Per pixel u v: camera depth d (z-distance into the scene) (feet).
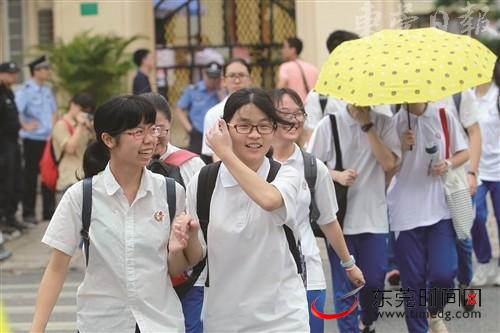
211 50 107.34
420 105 43.93
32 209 86.94
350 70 39.01
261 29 106.93
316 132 44.06
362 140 43.39
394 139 43.27
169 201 29.01
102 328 28.48
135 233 28.37
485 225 60.64
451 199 44.24
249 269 28.81
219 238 28.84
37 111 85.81
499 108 60.03
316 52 95.61
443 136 44.50
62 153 75.00
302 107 37.45
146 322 28.35
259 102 28.96
